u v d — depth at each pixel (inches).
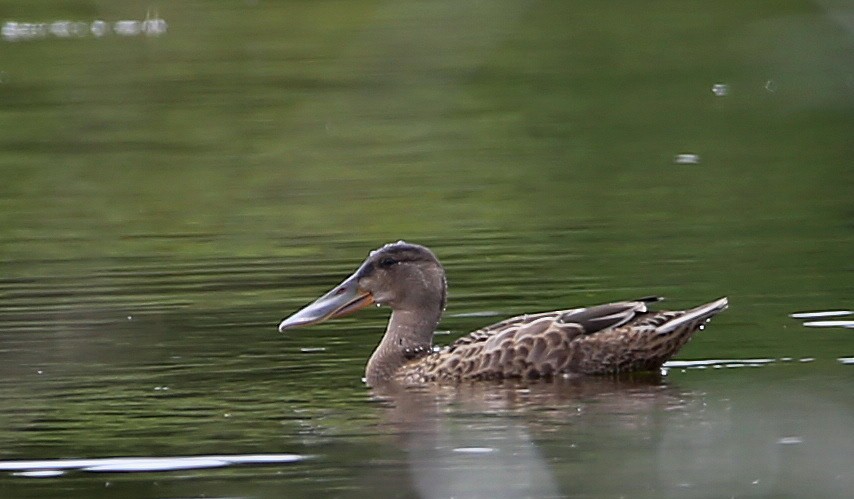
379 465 444.1
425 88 1266.0
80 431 481.7
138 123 1136.8
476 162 999.0
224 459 452.1
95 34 1482.5
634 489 422.6
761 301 621.9
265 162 1011.3
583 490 421.7
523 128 1114.1
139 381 536.1
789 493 415.8
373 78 1290.6
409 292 567.5
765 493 416.2
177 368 552.7
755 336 569.9
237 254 753.0
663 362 538.0
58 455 458.6
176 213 862.5
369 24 1489.9
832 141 1029.8
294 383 535.2
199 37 1460.4
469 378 539.5
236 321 618.2
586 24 1517.0
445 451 454.6
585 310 546.6
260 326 609.6
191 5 1581.0
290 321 569.0
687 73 1288.1
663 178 931.3
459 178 948.0
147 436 475.5
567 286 661.3
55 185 955.3
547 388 525.0
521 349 537.3
